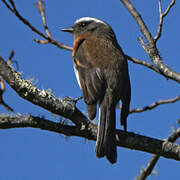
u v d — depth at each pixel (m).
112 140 8.55
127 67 10.78
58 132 8.33
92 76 10.15
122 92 10.18
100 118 9.41
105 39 11.56
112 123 9.20
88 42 11.39
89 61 10.55
